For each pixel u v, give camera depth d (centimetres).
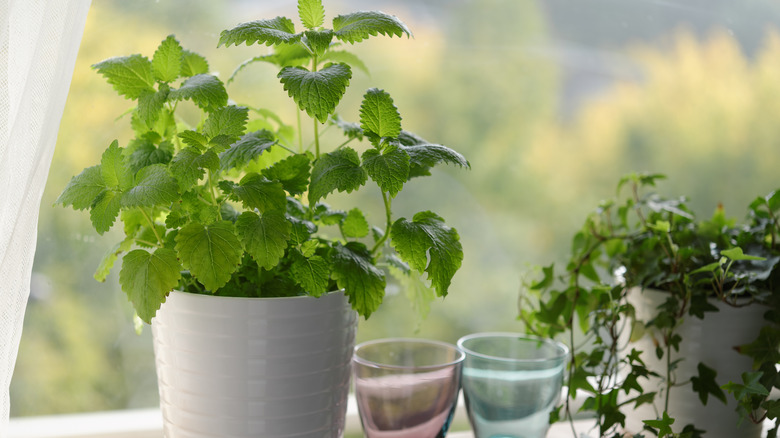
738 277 131
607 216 141
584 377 135
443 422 132
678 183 152
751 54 153
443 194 145
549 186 148
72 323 139
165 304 122
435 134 145
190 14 138
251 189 119
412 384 130
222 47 140
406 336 146
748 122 153
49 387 139
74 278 138
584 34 147
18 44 119
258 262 117
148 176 118
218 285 118
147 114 121
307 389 122
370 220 144
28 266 121
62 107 121
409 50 144
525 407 134
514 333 146
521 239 148
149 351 141
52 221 137
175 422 123
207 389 121
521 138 147
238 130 120
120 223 139
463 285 147
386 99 120
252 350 121
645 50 149
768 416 129
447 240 120
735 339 132
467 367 135
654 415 136
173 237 122
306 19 122
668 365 133
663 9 149
